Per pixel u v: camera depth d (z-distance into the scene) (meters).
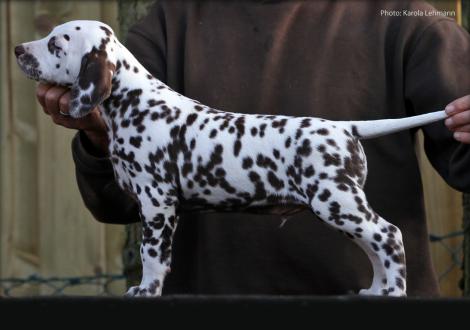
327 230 4.65
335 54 4.85
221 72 4.89
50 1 7.40
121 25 6.11
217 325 2.94
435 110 4.65
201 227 4.83
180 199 3.93
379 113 4.77
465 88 4.68
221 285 4.74
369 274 4.64
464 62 4.78
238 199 3.87
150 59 5.06
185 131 3.89
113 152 3.98
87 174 4.53
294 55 4.88
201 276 4.80
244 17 5.01
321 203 3.72
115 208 4.74
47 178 7.41
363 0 5.01
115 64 3.96
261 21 4.97
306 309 2.94
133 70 4.01
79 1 7.38
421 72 4.75
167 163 3.87
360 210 3.70
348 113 4.76
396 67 4.80
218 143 3.85
